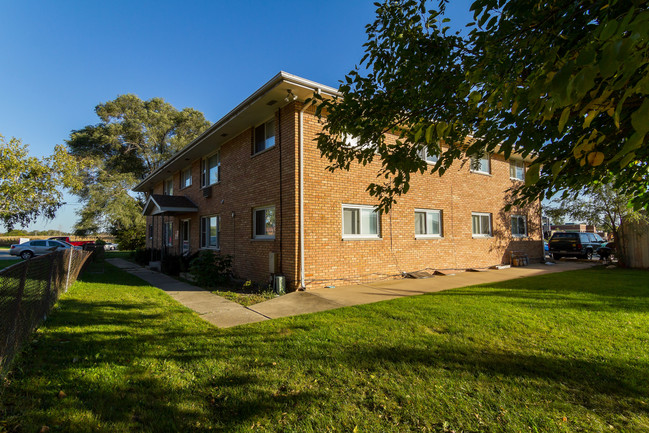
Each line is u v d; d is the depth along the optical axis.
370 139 3.69
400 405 3.12
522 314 6.08
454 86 2.96
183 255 15.01
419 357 4.16
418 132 2.59
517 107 2.02
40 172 18.36
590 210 16.03
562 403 3.12
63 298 7.92
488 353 4.29
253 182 10.98
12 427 2.71
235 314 6.54
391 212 11.03
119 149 35.06
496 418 2.91
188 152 14.68
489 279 10.79
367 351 4.36
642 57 1.20
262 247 10.30
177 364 4.04
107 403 3.16
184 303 7.62
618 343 4.59
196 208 15.51
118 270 15.27
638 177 2.90
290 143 9.30
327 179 9.65
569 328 5.26
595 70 1.23
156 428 2.80
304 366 3.94
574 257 20.84
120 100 35.28
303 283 8.97
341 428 2.80
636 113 1.18
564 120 1.50
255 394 3.33
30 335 4.79
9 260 21.14
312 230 9.27
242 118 10.68
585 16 2.21
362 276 10.15
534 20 2.32
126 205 31.72
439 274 11.95
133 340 4.88
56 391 3.33
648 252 13.77
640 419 2.87
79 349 4.46
